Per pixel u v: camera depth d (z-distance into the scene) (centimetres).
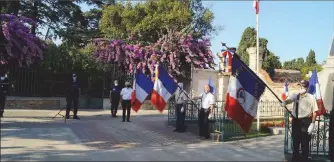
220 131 1305
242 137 1325
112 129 1463
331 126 1005
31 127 1419
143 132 1417
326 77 1418
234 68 1123
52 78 2273
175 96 1470
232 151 1071
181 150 1077
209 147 1135
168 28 2691
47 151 1033
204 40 2481
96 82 2369
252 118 1131
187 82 2434
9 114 1786
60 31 3144
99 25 3303
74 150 1059
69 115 1811
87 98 2314
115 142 1205
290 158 986
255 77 1134
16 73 2161
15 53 1672
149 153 1024
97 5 3428
